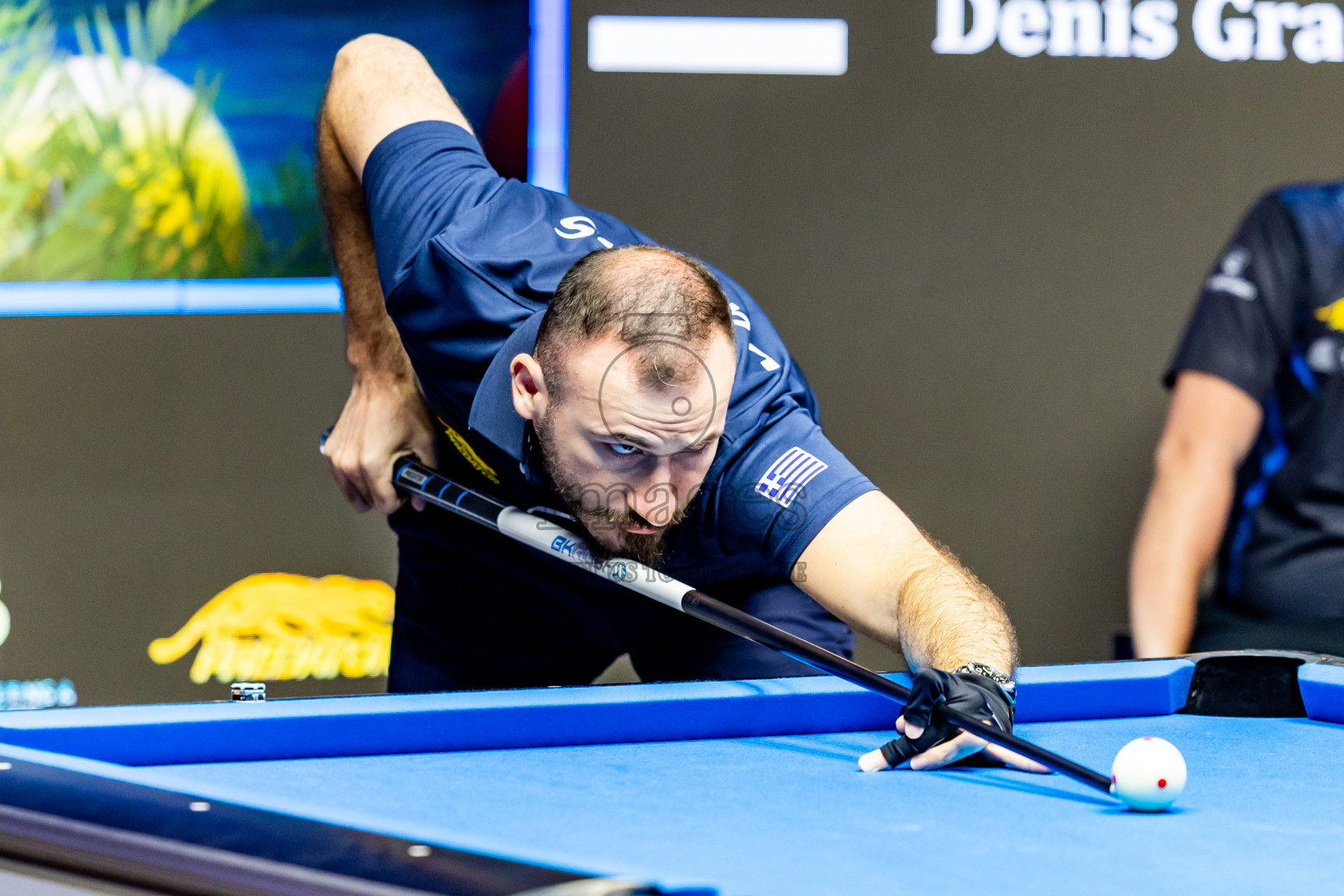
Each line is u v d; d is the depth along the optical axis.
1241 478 5.58
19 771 1.67
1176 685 2.46
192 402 5.88
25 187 5.75
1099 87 5.82
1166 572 5.67
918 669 2.21
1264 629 5.52
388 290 3.10
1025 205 5.86
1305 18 5.77
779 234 5.86
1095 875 1.42
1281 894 1.35
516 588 3.43
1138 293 5.84
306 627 5.91
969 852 1.51
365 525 5.91
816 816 1.70
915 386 5.90
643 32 5.77
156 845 1.38
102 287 5.84
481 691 2.23
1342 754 2.11
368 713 2.09
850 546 2.55
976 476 5.91
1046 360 5.88
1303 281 5.54
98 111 5.73
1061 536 5.88
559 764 2.04
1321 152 5.77
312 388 5.87
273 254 5.82
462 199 3.13
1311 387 5.48
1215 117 5.79
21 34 5.68
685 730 2.24
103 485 5.88
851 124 5.84
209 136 5.76
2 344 5.84
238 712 2.06
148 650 5.88
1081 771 1.79
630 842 1.57
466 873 1.25
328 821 1.44
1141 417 5.84
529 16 5.70
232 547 5.89
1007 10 5.81
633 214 5.82
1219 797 1.81
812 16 5.81
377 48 3.73
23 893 1.48
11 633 5.87
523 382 2.57
